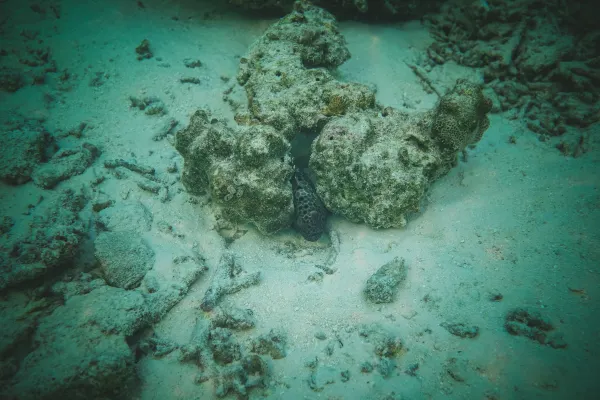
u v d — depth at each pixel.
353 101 1.01
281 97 1.04
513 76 1.37
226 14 1.64
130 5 1.63
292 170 0.93
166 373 0.76
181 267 0.90
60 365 0.71
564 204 0.98
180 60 1.45
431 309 0.83
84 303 0.81
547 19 1.38
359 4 1.47
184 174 1.01
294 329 0.82
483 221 0.98
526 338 0.75
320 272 0.92
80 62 1.39
